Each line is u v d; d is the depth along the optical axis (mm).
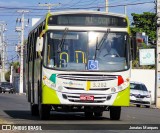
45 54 23609
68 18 23844
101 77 23531
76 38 23750
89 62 23562
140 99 48281
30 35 30281
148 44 78250
